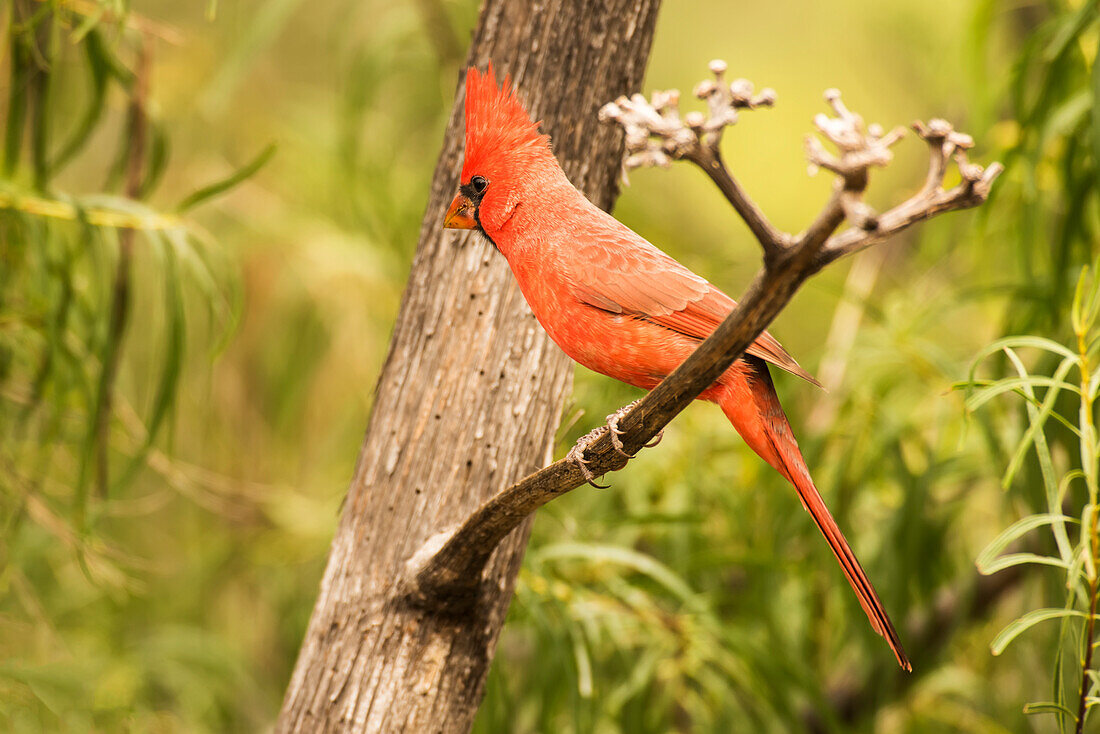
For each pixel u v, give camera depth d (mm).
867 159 2816
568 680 7008
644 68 5676
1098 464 4953
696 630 8156
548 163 5223
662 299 5039
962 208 2971
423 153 11203
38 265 7066
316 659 5406
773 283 3217
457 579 5082
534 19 5504
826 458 9344
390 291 11039
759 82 12602
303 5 11898
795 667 7961
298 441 11086
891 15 12453
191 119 11031
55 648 8719
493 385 5410
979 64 8906
